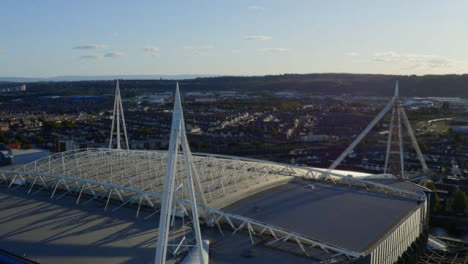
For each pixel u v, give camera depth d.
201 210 67.62
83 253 54.56
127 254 54.25
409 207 75.88
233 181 85.12
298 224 65.75
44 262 52.44
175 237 59.47
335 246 55.66
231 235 61.31
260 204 74.12
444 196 131.00
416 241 75.69
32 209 71.38
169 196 49.25
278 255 55.06
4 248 56.50
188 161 51.62
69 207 72.31
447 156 183.00
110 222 65.25
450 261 79.88
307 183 89.12
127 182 80.31
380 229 64.88
